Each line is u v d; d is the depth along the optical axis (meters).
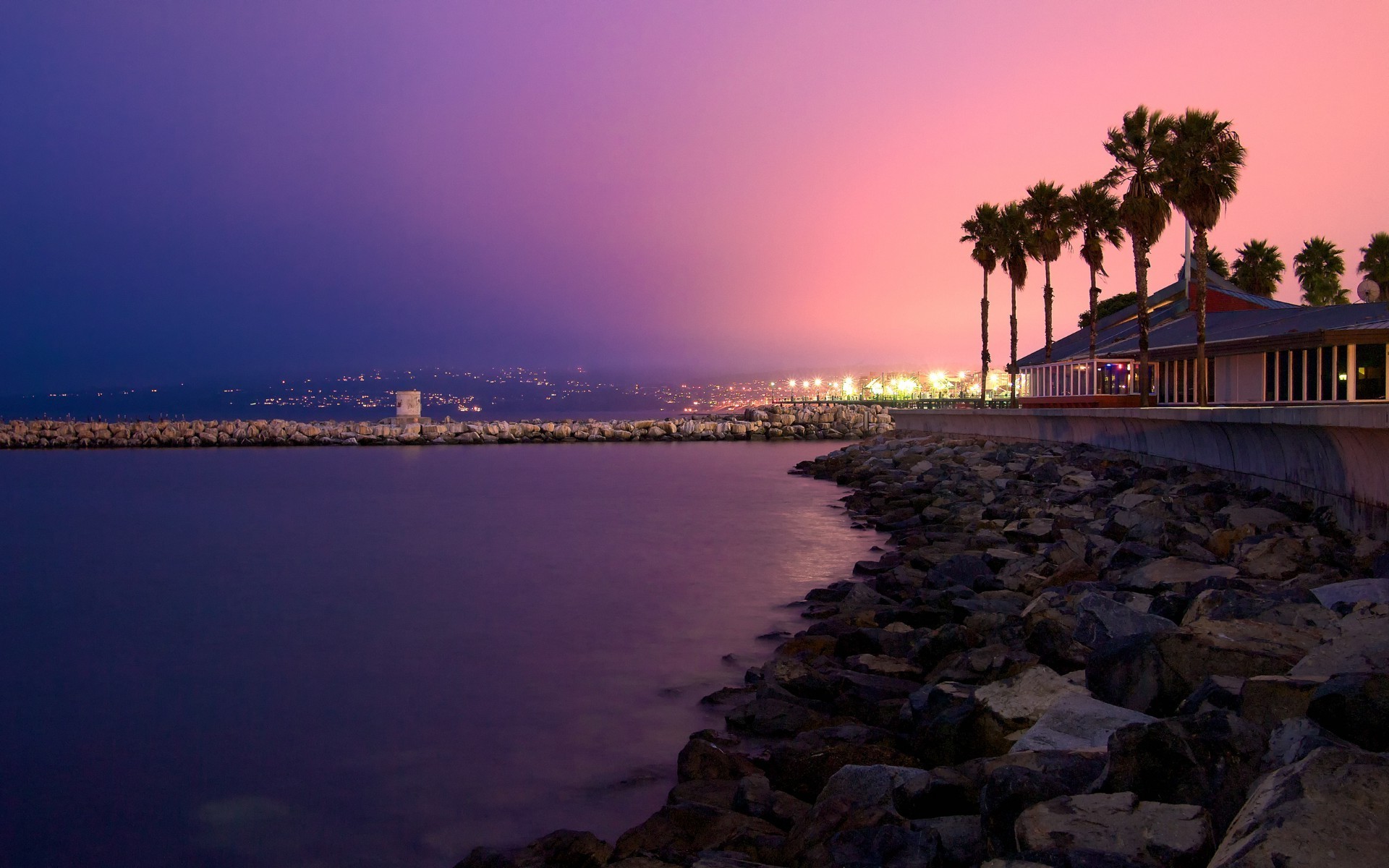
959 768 5.96
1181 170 40.25
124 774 9.04
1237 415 17.95
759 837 6.12
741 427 78.19
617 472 45.59
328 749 9.55
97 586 18.56
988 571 14.38
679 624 14.46
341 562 20.83
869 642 11.13
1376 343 35.00
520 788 8.50
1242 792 4.54
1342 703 4.95
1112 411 29.80
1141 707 6.72
